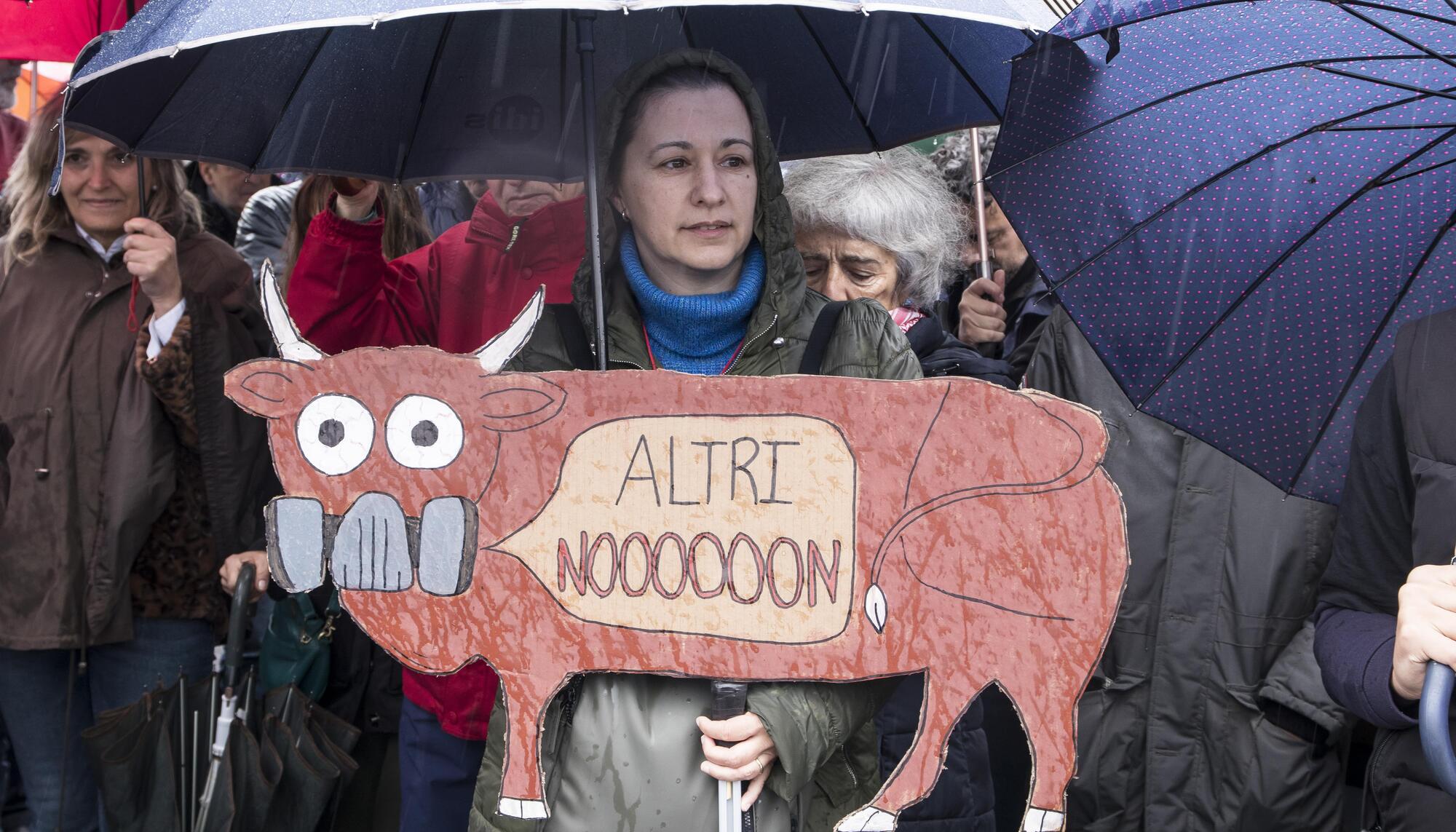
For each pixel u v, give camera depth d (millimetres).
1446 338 2424
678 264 2646
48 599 4137
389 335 3875
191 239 4332
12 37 4500
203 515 4316
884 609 2350
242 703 3998
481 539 2387
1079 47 2479
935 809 3496
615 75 3361
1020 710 2320
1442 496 2332
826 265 3959
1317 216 2586
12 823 5000
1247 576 3873
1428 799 2352
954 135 5086
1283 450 2693
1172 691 3939
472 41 3297
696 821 2410
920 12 2195
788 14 3199
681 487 2377
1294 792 3797
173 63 2881
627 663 2381
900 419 2346
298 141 3266
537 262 3922
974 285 4652
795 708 2387
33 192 4246
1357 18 2436
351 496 2389
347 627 4309
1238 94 2543
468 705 3504
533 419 2385
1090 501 2303
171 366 4031
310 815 3830
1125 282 2613
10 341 4227
